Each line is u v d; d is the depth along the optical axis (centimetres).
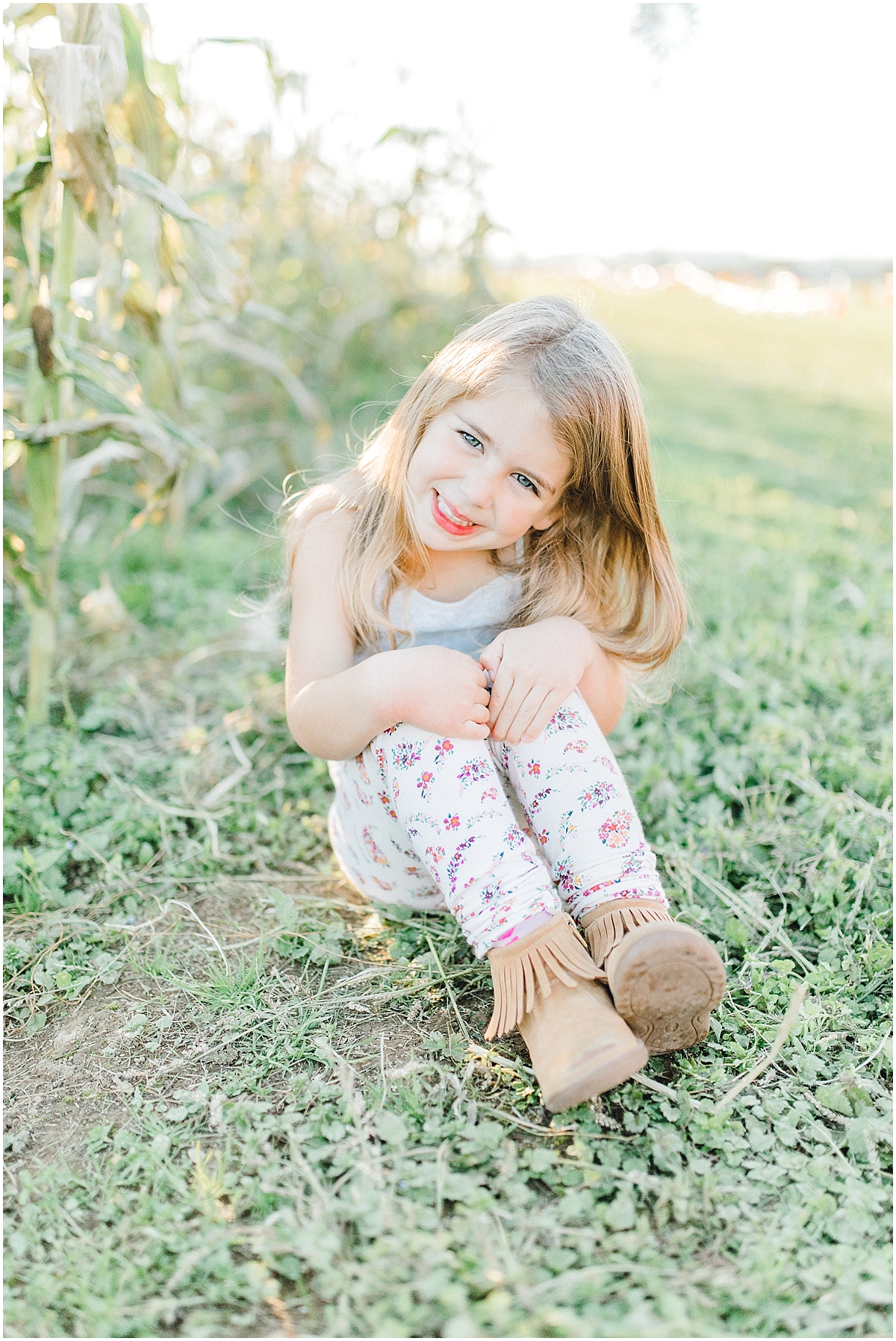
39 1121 124
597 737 137
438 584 152
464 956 152
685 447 469
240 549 314
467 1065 130
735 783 194
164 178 197
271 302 352
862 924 154
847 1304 100
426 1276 101
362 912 166
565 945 124
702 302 923
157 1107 125
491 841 126
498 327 139
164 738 216
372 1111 122
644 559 158
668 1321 97
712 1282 102
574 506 154
